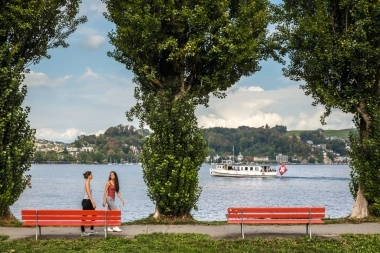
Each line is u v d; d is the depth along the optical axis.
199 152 24.62
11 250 16.92
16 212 48.00
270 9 26.84
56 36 26.42
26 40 25.45
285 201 67.62
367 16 24.09
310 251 17.50
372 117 25.11
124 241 18.86
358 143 25.72
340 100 25.23
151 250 17.39
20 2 24.30
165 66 25.78
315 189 95.00
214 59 25.03
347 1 24.58
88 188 20.61
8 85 24.12
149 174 24.38
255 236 20.36
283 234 20.89
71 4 26.56
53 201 63.50
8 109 24.20
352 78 25.53
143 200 61.97
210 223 23.91
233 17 25.88
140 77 26.36
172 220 24.22
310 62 25.44
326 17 25.20
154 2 23.88
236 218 19.69
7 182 23.61
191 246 18.19
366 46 24.12
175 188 24.12
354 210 25.61
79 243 18.31
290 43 26.36
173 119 24.30
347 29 25.05
